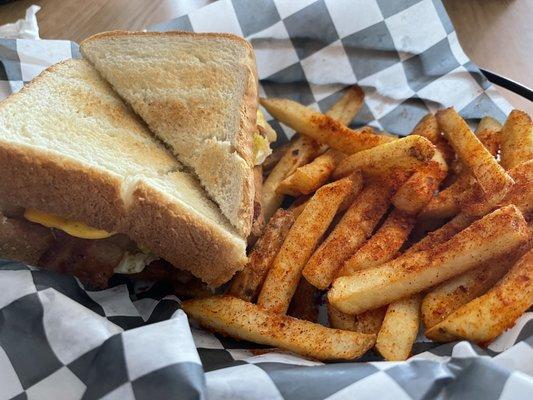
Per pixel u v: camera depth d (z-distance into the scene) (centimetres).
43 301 20
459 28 37
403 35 32
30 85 25
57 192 22
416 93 32
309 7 32
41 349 19
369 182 26
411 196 24
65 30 36
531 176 23
